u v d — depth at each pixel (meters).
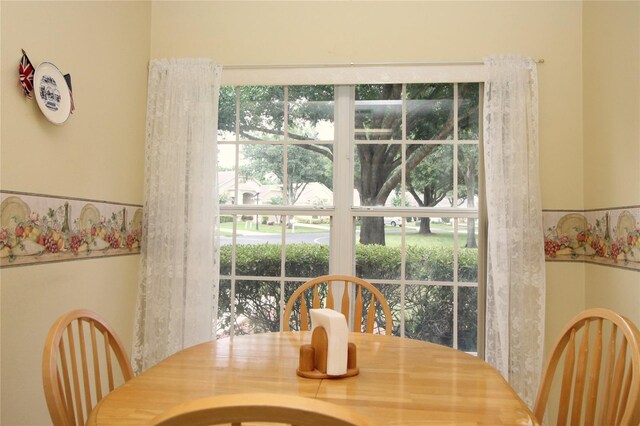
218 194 2.72
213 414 0.62
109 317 2.38
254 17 2.79
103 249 2.31
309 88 2.86
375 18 2.73
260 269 2.84
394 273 2.76
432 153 2.78
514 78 2.55
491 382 1.29
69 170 2.04
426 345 1.70
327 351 1.31
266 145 2.87
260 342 1.70
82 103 2.12
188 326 2.61
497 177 2.52
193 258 2.63
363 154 2.81
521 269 2.49
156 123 2.69
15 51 1.71
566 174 2.62
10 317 1.70
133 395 1.16
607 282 2.33
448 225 2.74
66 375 1.17
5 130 1.66
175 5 2.82
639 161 2.05
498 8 2.68
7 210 1.67
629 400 1.02
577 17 2.63
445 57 2.69
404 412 1.07
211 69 2.70
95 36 2.23
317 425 0.62
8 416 1.69
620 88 2.21
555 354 1.42
